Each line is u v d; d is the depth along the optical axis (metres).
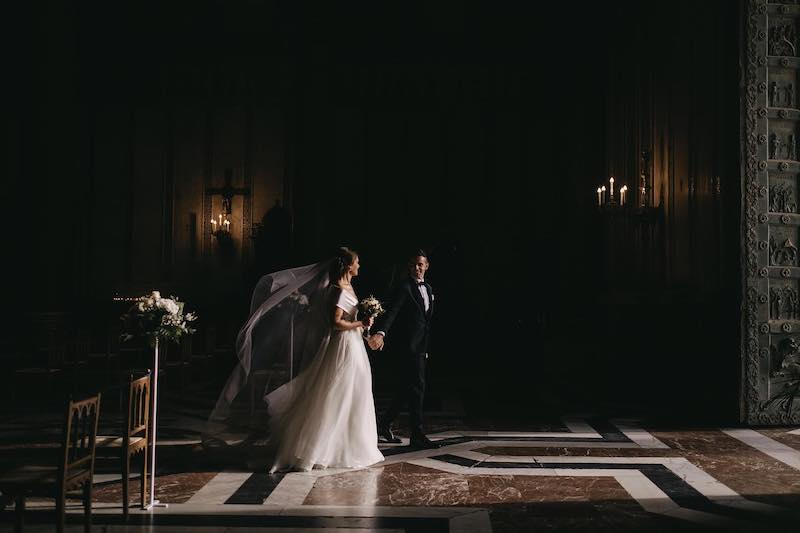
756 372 7.41
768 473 5.27
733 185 7.59
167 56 16.78
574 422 7.65
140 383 4.28
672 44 10.18
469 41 16.97
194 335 13.98
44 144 15.28
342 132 16.89
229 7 16.81
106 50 16.62
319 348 5.64
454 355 15.38
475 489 4.81
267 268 15.66
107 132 16.61
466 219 16.70
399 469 5.41
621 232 13.48
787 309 7.49
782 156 7.59
